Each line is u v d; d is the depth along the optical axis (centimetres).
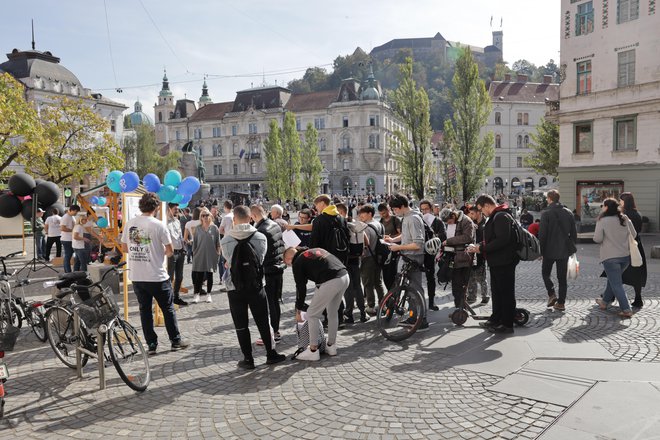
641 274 843
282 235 808
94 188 1191
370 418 457
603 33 2634
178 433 442
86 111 2972
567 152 2836
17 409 503
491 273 715
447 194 3791
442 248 878
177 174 1006
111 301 571
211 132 10062
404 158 3944
